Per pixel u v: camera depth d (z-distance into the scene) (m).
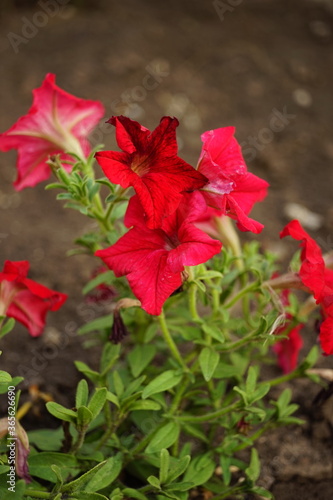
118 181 0.63
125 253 0.66
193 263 0.64
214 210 0.74
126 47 1.36
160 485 0.69
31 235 1.02
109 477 0.69
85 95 1.24
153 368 0.78
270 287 0.73
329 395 0.76
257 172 1.17
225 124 1.25
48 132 0.75
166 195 0.64
